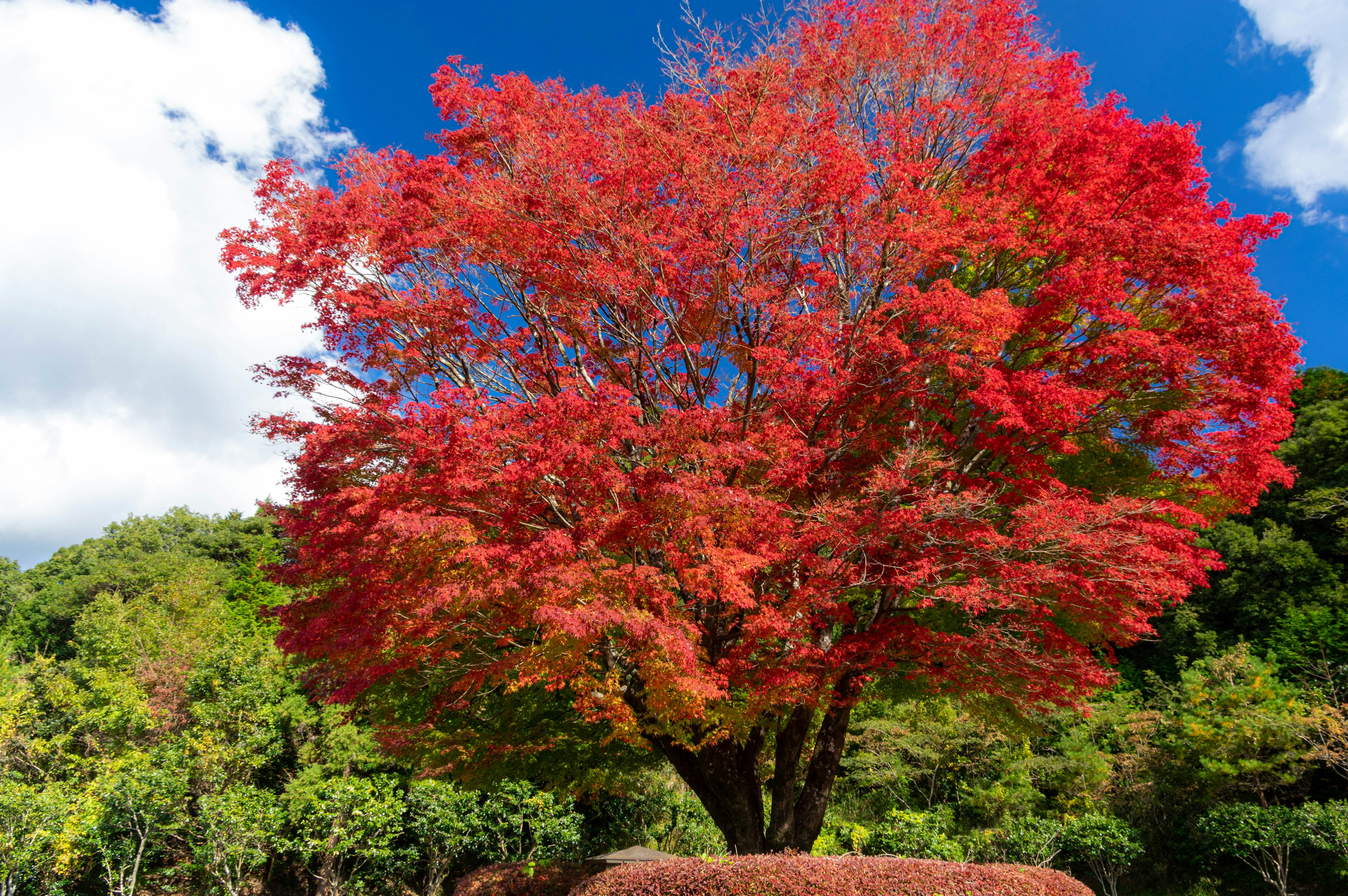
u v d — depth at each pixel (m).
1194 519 9.13
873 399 11.11
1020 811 23.11
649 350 11.60
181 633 30.14
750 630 8.69
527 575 8.01
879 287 11.12
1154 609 10.22
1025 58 12.45
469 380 11.92
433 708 13.02
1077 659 9.23
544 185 10.61
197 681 22.27
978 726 24.78
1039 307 9.84
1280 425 9.52
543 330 12.65
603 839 21.69
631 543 9.02
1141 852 19.23
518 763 13.59
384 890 21.41
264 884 22.44
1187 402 10.12
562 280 11.07
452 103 11.41
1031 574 8.59
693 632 8.70
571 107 12.14
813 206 10.64
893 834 19.02
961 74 12.63
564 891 14.76
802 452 9.66
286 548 18.48
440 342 11.03
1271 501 29.58
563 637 8.11
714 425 9.14
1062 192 11.02
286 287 10.51
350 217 10.86
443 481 8.57
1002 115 12.46
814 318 9.77
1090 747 23.33
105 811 19.22
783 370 9.80
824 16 12.53
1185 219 10.03
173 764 20.20
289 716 21.59
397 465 10.64
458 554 7.72
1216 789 20.70
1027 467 9.92
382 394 11.75
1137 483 11.80
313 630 9.18
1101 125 11.05
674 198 10.96
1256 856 18.91
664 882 8.80
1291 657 23.66
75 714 25.94
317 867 22.06
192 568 40.03
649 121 11.27
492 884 15.53
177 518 75.06
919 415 10.91
